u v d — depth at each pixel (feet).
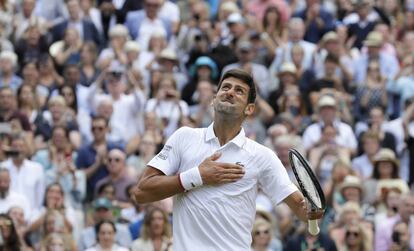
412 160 130.52
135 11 155.63
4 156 115.14
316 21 155.02
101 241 102.94
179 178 63.82
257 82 141.28
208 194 64.03
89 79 138.62
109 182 115.65
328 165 122.62
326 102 127.85
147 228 101.30
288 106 134.72
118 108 131.75
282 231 107.86
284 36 150.61
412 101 138.51
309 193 62.90
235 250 64.08
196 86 139.54
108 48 148.87
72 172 116.16
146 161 121.70
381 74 144.15
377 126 132.05
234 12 155.74
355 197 114.52
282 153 118.83
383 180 118.21
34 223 108.78
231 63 142.20
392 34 157.89
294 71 139.64
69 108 131.03
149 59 144.15
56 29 149.89
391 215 112.06
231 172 63.77
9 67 137.49
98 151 120.78
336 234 108.27
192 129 65.36
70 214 110.42
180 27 152.66
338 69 142.92
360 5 157.99
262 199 112.27
